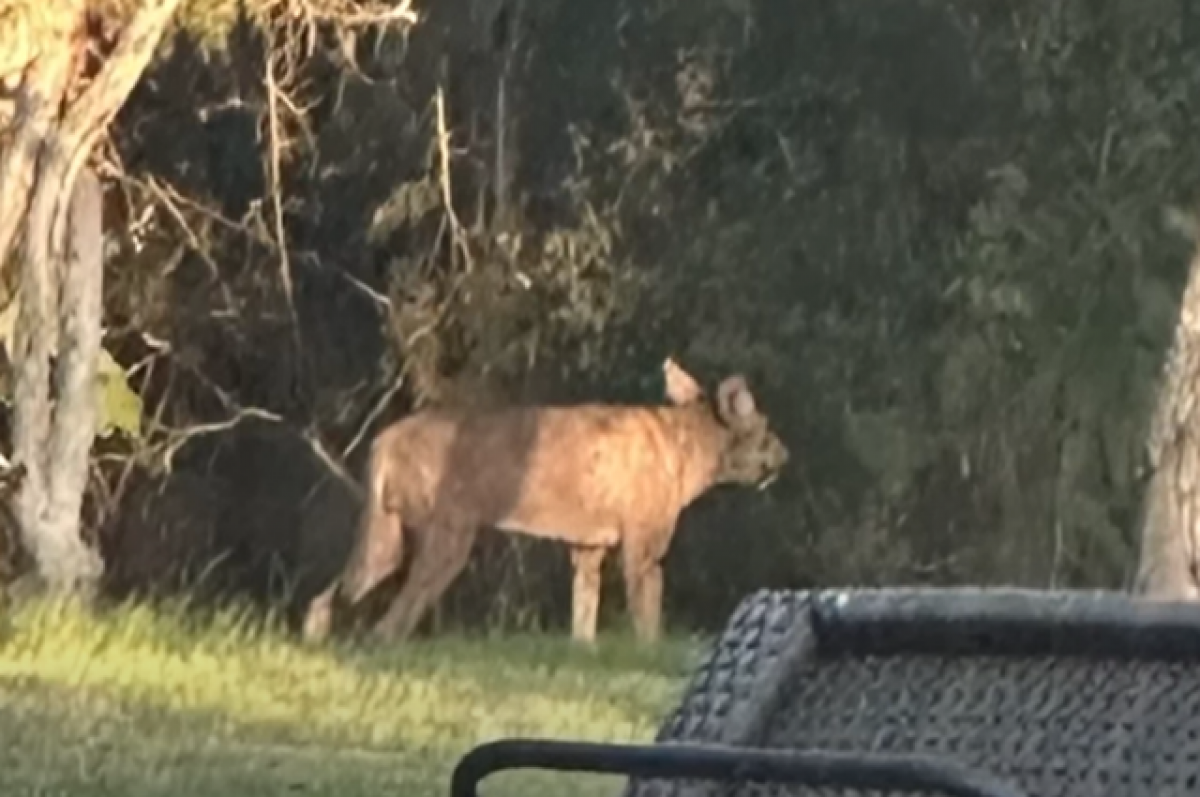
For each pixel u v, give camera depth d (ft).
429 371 65.72
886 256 65.57
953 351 64.75
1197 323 36.58
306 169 65.10
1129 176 63.36
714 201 66.28
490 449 55.26
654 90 66.18
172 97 64.34
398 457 55.01
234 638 48.73
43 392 56.54
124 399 62.90
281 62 64.18
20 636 46.39
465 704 39.88
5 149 55.57
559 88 65.92
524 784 30.01
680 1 65.77
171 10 55.21
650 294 66.13
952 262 65.00
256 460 66.08
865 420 65.31
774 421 66.13
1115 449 63.00
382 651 49.90
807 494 66.33
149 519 64.75
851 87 65.77
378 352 66.33
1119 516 63.16
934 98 65.26
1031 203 64.08
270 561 65.77
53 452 56.44
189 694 39.42
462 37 65.31
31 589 54.49
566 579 64.03
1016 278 64.08
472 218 65.98
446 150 62.80
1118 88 63.46
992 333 64.39
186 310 65.46
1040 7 64.23
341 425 66.28
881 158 65.62
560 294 65.77
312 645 49.80
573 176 66.03
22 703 37.65
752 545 66.44
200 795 30.22
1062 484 63.77
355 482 65.77
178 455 65.62
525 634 58.03
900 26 65.26
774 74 66.23
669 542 61.72
